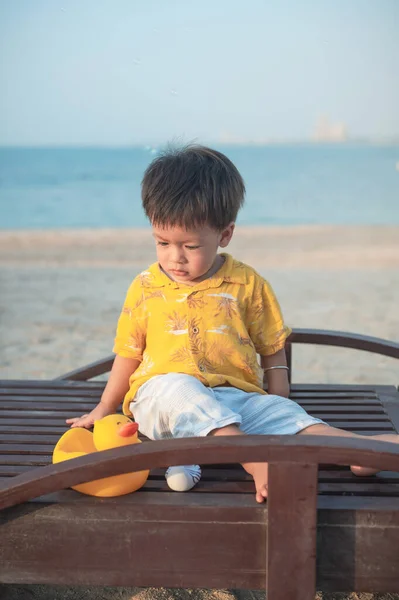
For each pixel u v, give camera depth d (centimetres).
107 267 962
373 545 184
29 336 605
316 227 1476
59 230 1471
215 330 232
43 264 992
